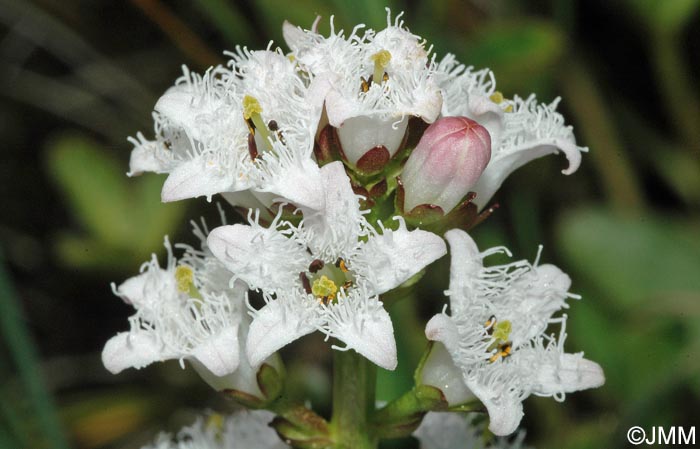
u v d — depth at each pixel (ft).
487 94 0.53
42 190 0.90
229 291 0.51
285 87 0.50
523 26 0.70
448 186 0.50
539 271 0.51
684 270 0.71
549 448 0.71
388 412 0.52
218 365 0.49
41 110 0.89
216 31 0.84
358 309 0.48
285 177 0.48
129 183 0.81
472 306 0.49
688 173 0.79
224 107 0.50
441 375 0.50
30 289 0.88
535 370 0.51
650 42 0.77
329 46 0.50
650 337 0.69
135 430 0.80
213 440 0.57
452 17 0.78
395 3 0.71
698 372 0.68
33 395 0.64
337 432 0.53
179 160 0.51
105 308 0.88
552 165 0.78
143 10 0.80
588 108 0.79
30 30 0.86
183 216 0.82
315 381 0.73
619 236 0.72
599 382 0.51
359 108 0.48
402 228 0.48
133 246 0.79
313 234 0.49
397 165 0.51
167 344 0.51
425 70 0.50
